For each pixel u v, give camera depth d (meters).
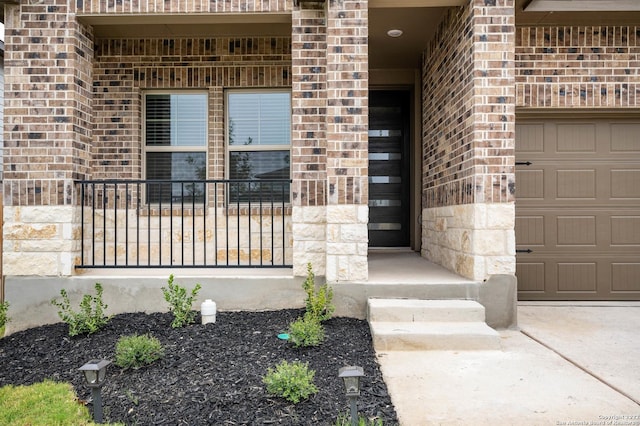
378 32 6.39
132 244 6.20
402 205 7.93
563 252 6.11
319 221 5.06
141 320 4.80
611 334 4.66
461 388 3.32
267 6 5.08
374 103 7.96
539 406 3.03
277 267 5.20
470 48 4.89
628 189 6.09
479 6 4.78
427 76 6.82
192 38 6.28
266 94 6.49
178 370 3.60
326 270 4.91
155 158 6.46
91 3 5.06
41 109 5.06
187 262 6.26
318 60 5.05
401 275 5.28
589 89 5.79
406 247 7.91
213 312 4.72
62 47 5.06
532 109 5.89
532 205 6.10
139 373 3.56
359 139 4.85
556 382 3.43
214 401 3.07
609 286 6.10
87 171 5.43
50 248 5.07
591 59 5.79
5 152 5.06
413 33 6.44
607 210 6.09
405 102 7.94
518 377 3.52
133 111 6.25
